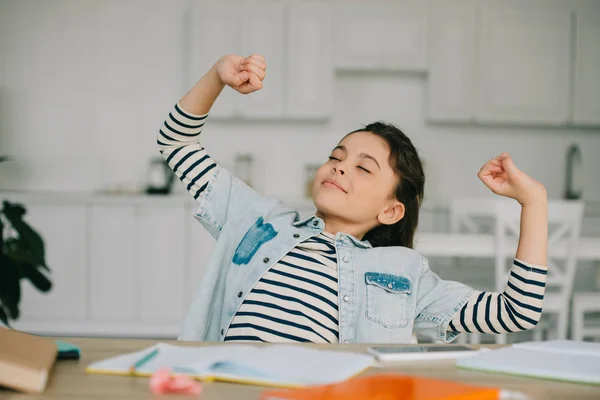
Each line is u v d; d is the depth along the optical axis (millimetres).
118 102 4766
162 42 4750
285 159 4793
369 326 1207
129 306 4215
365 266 1268
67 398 587
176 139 1384
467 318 1133
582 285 4293
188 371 659
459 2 4738
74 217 4215
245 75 1164
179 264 4215
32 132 4750
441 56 4566
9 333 741
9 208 2516
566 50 4570
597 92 4590
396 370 712
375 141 1431
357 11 4551
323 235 1361
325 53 4488
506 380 673
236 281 1301
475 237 2961
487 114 4582
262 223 1366
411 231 1513
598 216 4352
